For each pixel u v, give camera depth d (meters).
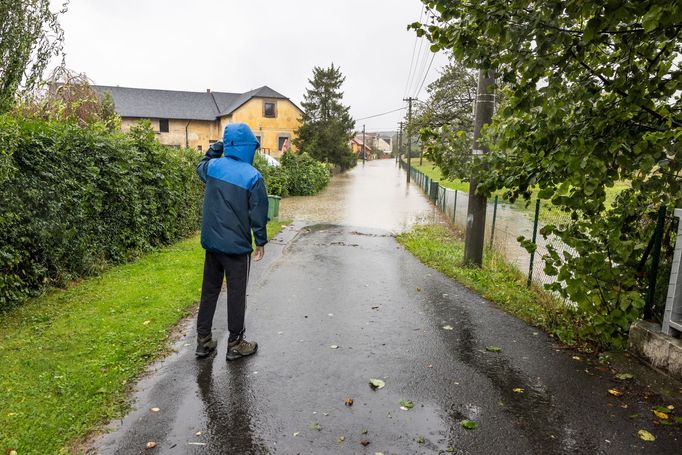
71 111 14.23
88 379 3.95
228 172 4.33
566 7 3.70
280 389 3.95
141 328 5.16
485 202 8.65
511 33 4.04
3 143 5.23
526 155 4.90
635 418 3.53
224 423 3.43
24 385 3.80
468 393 3.91
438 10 4.32
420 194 30.92
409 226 15.81
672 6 3.15
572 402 3.76
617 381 4.11
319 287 7.31
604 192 4.46
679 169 4.09
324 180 35.41
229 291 4.44
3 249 5.37
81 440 3.18
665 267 4.59
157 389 3.91
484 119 8.24
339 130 56.44
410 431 3.36
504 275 8.02
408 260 9.71
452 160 6.99
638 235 4.86
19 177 5.69
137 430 3.32
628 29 4.22
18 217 5.50
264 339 5.05
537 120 4.73
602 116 4.41
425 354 4.70
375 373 4.27
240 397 3.80
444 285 7.52
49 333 4.93
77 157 6.92
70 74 15.31
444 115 34.00
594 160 4.08
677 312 4.20
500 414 3.59
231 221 4.30
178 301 6.19
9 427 3.21
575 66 4.39
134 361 4.39
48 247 6.28
